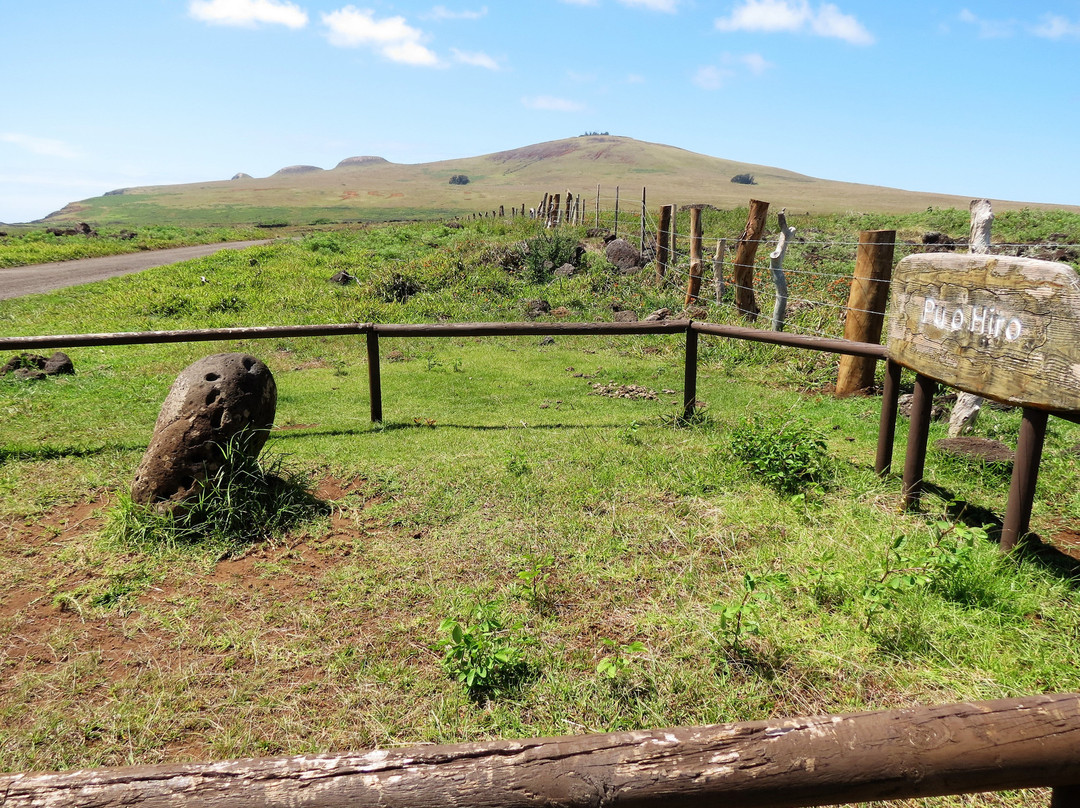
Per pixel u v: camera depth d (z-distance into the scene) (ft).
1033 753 3.79
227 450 13.84
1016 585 10.65
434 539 13.33
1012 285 10.80
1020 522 11.34
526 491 15.23
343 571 12.16
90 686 9.28
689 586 11.32
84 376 27.99
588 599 11.09
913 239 54.13
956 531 11.22
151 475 13.66
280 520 14.14
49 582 11.94
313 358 32.55
